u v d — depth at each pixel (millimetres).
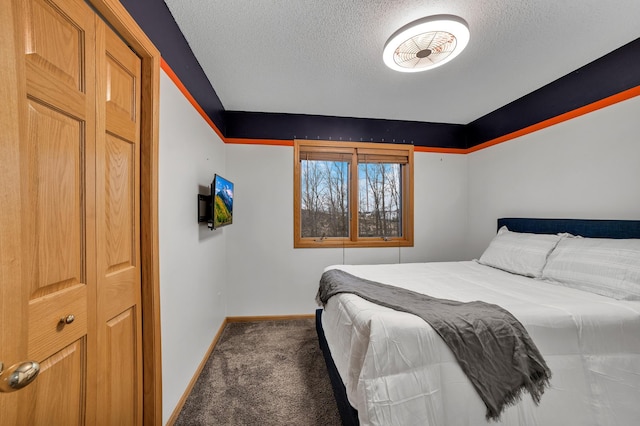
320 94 2627
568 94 2232
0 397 619
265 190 3105
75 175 886
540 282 1931
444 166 3445
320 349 2377
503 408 1124
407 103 2846
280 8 1495
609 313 1320
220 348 2404
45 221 768
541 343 1245
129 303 1196
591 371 1237
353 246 3256
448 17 1475
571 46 1856
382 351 1118
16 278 649
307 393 1788
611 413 1200
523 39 1774
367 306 1399
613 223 1869
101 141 996
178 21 1605
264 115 3102
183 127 1745
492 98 2713
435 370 1137
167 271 1493
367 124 3291
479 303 1427
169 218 1525
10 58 629
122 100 1143
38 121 742
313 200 3270
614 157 1928
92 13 946
